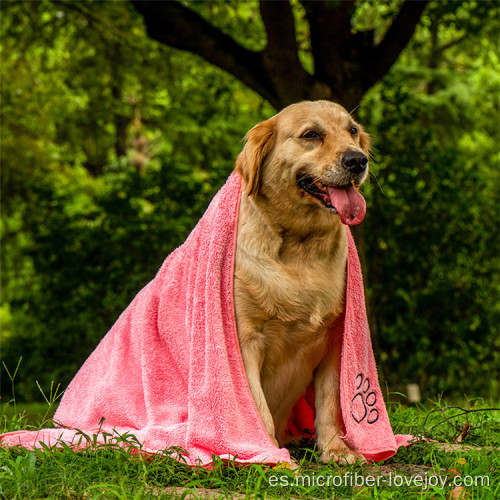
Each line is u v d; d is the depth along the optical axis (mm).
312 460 3707
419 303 9586
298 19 10977
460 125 16078
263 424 3463
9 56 12211
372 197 9469
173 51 10844
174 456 3311
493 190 11852
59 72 12359
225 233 3658
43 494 2768
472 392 9703
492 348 10109
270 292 3521
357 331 3812
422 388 9625
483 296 9703
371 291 9523
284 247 3607
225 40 6949
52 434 3699
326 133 3627
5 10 10273
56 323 11133
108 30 10570
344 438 3602
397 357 9711
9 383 11680
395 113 9797
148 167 11758
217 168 10469
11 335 12734
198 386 3498
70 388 4391
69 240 10906
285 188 3600
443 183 9648
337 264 3693
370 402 3779
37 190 11352
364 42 7043
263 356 3672
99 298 10867
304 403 4297
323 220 3588
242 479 3072
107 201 10727
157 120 14305
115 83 11602
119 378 3998
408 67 15953
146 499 2672
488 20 9672
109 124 15227
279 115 3781
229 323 3543
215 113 12484
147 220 10461
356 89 6852
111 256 10664
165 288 3986
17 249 13477
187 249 3986
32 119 12977
